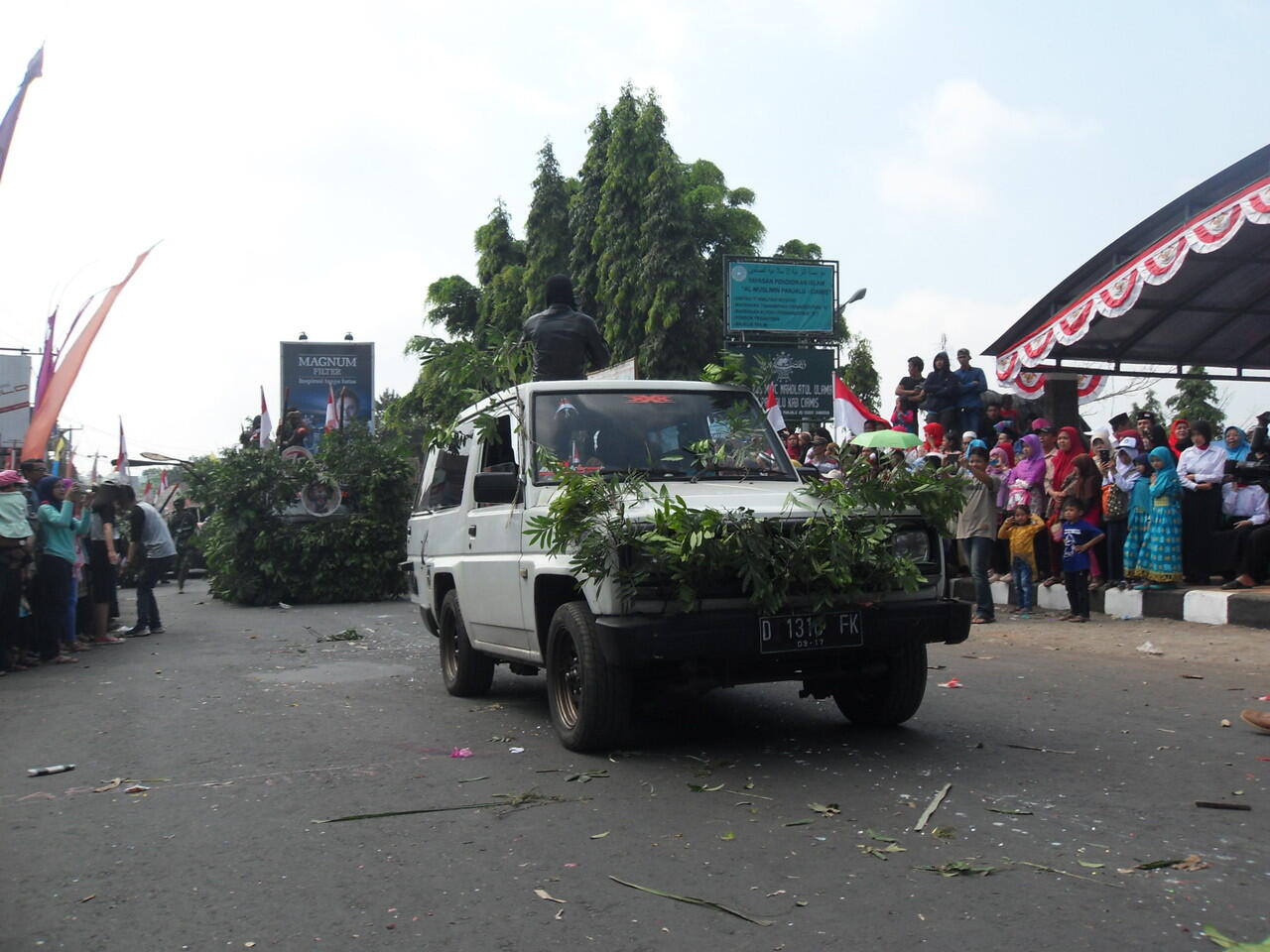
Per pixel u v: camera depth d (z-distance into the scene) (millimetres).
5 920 3855
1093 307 13336
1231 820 4652
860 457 6117
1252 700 7488
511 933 3596
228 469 17938
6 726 7641
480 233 41625
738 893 3883
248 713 7832
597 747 6074
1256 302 15094
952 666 9383
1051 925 3525
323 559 17844
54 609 11047
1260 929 3471
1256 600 10719
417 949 3496
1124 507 12695
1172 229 12422
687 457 6832
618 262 33156
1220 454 12227
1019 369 14945
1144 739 6293
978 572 12547
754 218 37188
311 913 3834
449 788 5469
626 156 33219
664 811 4934
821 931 3527
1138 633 11016
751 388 7422
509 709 7723
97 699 8711
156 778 5910
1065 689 8062
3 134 7285
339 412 30891
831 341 30594
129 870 4367
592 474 6039
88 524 11656
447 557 8336
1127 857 4184
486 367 7574
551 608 6520
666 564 5500
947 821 4688
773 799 5090
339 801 5297
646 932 3566
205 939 3637
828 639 5727
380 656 11031
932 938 3449
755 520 5590
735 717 7184
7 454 17938
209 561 18375
